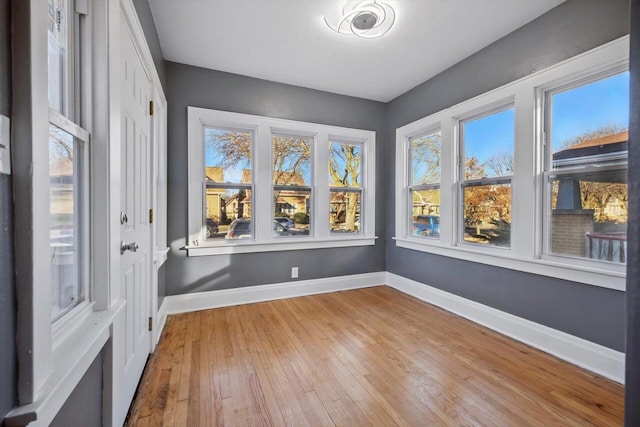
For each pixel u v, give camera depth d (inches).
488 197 101.2
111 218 43.3
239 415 55.8
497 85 94.7
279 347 82.7
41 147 26.0
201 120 112.8
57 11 35.6
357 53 102.6
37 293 25.3
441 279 117.3
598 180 72.5
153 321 79.7
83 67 40.6
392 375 69.1
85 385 37.5
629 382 36.4
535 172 84.2
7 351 22.9
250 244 120.0
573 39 74.8
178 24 85.9
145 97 72.6
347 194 144.6
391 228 146.6
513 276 90.2
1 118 22.7
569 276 75.6
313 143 135.4
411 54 103.3
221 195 118.7
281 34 91.3
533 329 84.2
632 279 36.1
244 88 119.1
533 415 55.9
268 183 124.3
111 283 43.5
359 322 101.0
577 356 74.0
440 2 76.9
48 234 27.1
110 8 42.8
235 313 109.0
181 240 109.9
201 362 74.5
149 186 77.7
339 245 138.6
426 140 129.3
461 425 53.4
